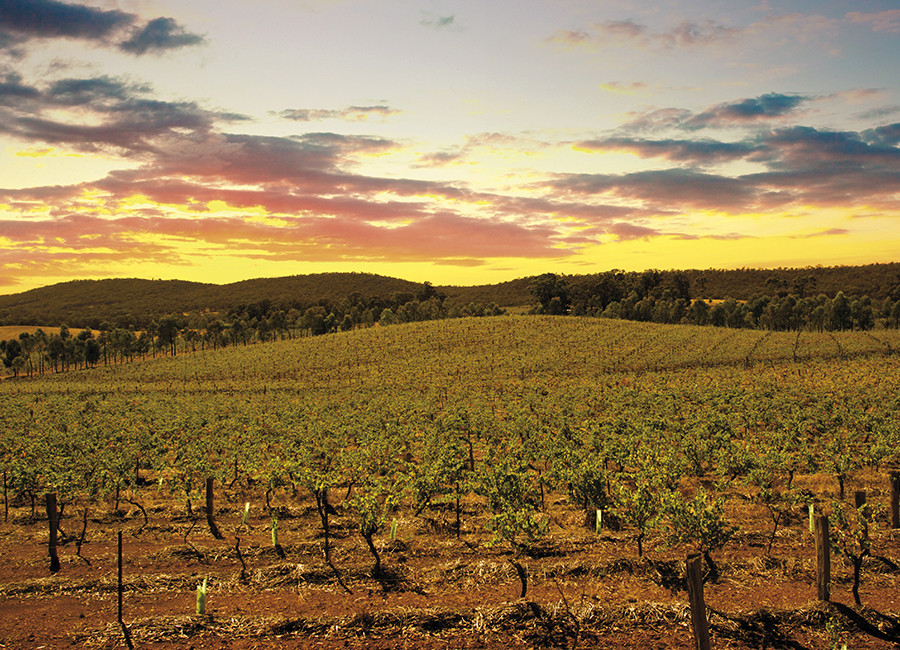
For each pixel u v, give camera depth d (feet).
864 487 63.67
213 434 100.73
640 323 380.17
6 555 50.34
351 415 117.91
